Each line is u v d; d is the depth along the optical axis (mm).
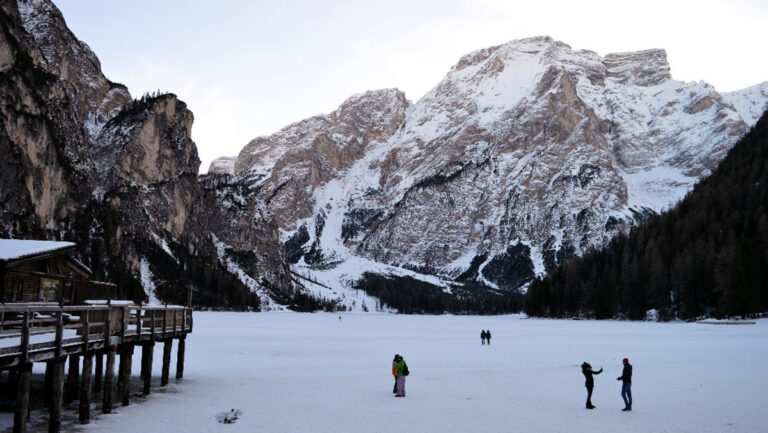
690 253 155000
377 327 154875
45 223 198125
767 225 142375
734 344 82188
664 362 60250
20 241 41281
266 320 182000
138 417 31641
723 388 43031
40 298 39688
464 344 88188
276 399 37969
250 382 45406
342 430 29531
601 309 184625
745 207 170625
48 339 27281
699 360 61875
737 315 131875
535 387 43969
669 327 130500
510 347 81938
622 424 31234
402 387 39625
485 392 41562
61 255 42094
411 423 31297
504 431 29641
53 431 25516
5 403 34469
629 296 174125
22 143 192000
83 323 28062
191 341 83000
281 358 64000
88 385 29734
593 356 67812
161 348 70438
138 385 42688
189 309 47156
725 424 31250
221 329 116688
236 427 29797
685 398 38938
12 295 36938
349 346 82375
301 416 32750
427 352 74250
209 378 47344
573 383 46062
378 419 32219
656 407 35906
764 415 33500
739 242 140625
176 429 29125
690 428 30344
